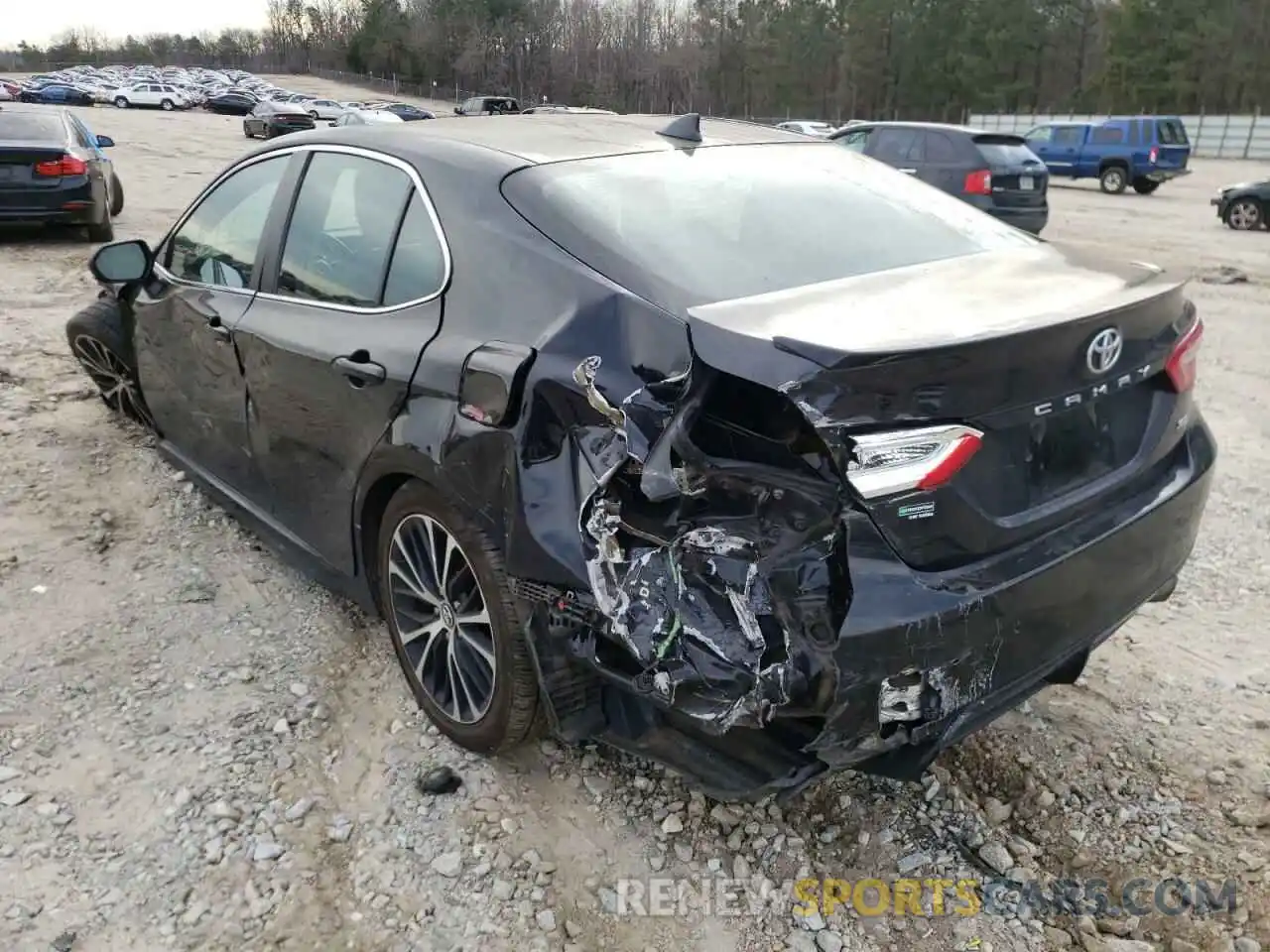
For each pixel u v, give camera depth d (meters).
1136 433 2.72
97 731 3.16
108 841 2.73
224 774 2.98
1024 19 69.50
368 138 3.46
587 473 2.45
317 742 3.15
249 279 3.82
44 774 2.97
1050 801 2.91
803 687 2.19
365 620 3.80
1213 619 3.87
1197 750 3.11
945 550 2.25
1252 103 60.69
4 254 10.46
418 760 3.06
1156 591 2.85
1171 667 3.54
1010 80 70.94
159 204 14.99
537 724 2.85
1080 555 2.44
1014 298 2.47
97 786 2.93
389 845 2.74
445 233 3.00
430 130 3.42
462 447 2.70
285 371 3.45
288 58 119.38
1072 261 2.98
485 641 2.88
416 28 96.06
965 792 2.97
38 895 2.55
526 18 91.50
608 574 2.41
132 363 4.91
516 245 2.81
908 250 2.99
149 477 4.96
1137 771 3.02
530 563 2.52
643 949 2.45
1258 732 3.19
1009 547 2.37
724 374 2.31
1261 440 5.91
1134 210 20.00
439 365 2.82
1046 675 2.56
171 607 3.86
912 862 2.71
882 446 2.12
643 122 3.71
